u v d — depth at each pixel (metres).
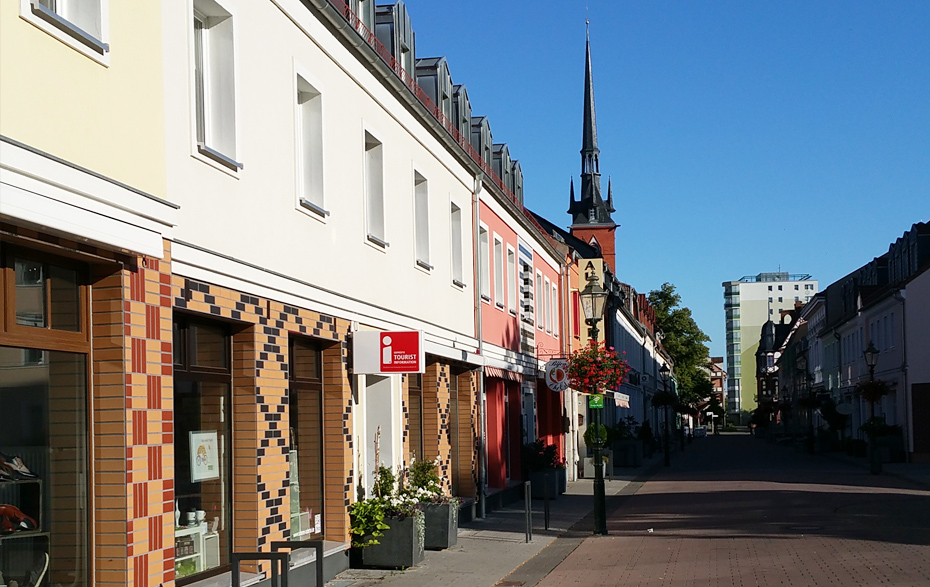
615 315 55.56
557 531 18.84
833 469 40.59
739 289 195.12
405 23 16.58
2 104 6.48
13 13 6.62
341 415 13.09
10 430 7.04
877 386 39.34
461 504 19.67
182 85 9.14
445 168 19.41
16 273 7.10
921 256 46.69
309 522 12.56
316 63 12.48
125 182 7.91
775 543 16.38
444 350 18.48
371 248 14.52
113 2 7.87
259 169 10.71
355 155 13.89
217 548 9.97
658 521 20.77
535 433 29.72
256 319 10.45
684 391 97.25
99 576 7.71
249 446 10.34
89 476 7.75
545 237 30.55
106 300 7.85
